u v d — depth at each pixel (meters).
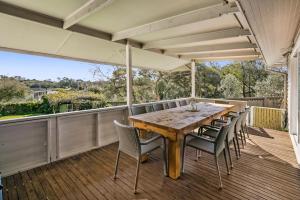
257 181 2.37
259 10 1.53
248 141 3.98
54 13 2.64
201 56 5.78
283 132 4.70
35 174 2.60
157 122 2.59
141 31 3.19
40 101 7.68
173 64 6.92
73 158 3.16
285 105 7.12
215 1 2.27
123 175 2.55
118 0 2.27
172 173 2.44
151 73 11.53
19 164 2.68
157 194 2.11
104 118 3.84
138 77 11.30
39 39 3.35
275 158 3.08
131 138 2.16
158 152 3.35
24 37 3.18
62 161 3.04
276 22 1.95
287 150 3.45
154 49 5.05
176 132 2.26
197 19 2.51
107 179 2.45
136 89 11.23
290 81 4.38
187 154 3.27
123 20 2.94
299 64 3.22
